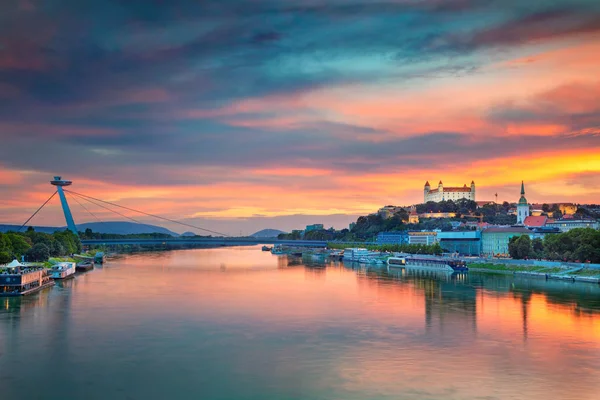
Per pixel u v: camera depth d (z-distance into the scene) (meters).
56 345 141.25
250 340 146.88
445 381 116.56
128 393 109.69
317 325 164.50
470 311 187.12
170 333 153.88
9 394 109.00
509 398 108.06
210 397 107.69
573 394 110.19
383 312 185.12
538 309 191.50
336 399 106.88
